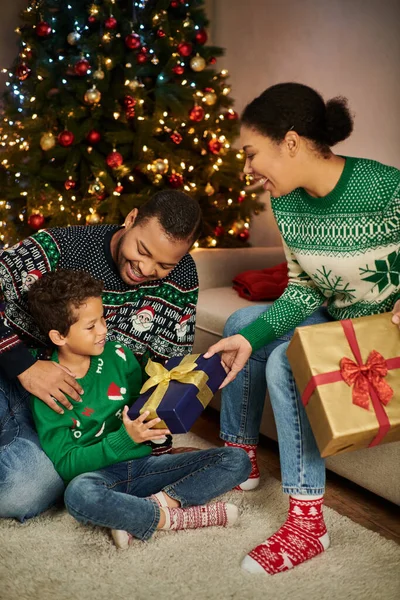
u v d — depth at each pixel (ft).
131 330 6.54
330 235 5.63
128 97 10.77
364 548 5.59
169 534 5.80
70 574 5.19
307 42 12.23
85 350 5.87
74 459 5.76
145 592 4.98
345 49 11.44
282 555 5.32
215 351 5.89
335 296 6.13
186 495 5.89
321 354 5.13
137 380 6.33
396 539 5.91
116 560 5.40
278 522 6.03
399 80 10.49
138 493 6.01
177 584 5.08
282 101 5.32
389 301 5.73
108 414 6.01
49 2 11.32
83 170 11.33
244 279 9.38
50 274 5.86
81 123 11.24
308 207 5.69
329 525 5.98
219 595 4.95
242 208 12.37
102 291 6.12
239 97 14.06
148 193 11.26
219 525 5.93
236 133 12.10
